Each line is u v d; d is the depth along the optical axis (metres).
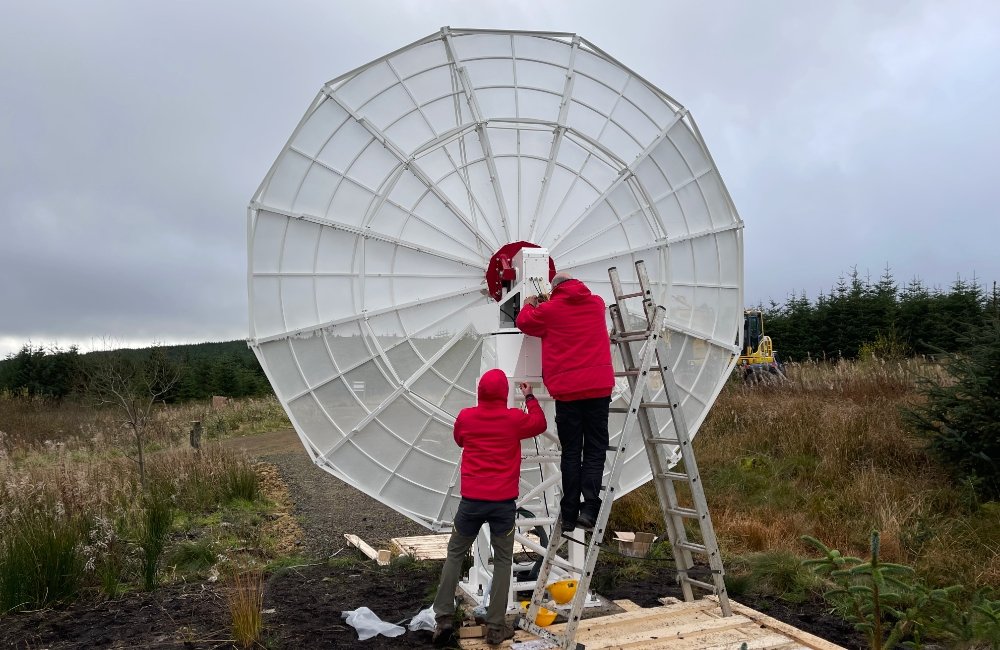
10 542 5.83
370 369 5.85
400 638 4.59
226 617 5.01
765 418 11.45
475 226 5.89
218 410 21.61
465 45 5.81
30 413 20.25
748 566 6.32
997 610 4.40
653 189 6.25
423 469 6.07
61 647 4.55
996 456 7.78
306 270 5.69
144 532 6.68
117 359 13.78
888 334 24.45
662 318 4.77
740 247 6.65
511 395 5.12
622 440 4.47
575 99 5.96
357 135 5.65
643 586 5.94
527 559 6.93
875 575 3.88
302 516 9.08
